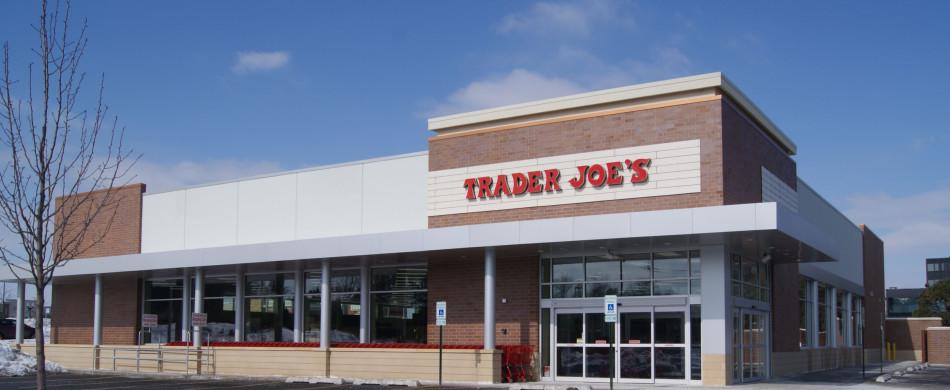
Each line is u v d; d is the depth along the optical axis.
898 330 57.97
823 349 36.81
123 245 35.88
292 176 31.66
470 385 23.77
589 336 25.14
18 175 10.23
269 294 32.22
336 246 27.02
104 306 36.81
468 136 27.31
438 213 27.56
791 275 31.56
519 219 25.91
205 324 29.70
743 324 25.50
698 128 23.67
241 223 32.72
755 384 24.19
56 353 34.91
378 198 29.38
